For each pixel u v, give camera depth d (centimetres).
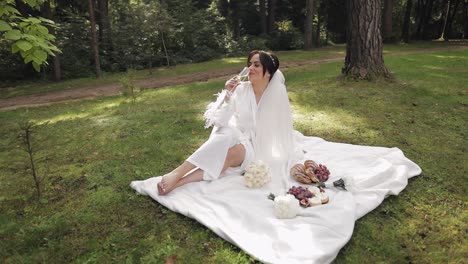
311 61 1400
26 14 1173
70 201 336
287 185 338
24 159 440
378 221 294
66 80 1386
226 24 2442
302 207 301
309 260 233
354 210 288
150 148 464
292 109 634
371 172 358
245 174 334
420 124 532
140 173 391
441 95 688
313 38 2478
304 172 349
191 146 470
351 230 268
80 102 840
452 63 1141
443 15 3014
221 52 1911
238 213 290
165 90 898
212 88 884
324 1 2572
